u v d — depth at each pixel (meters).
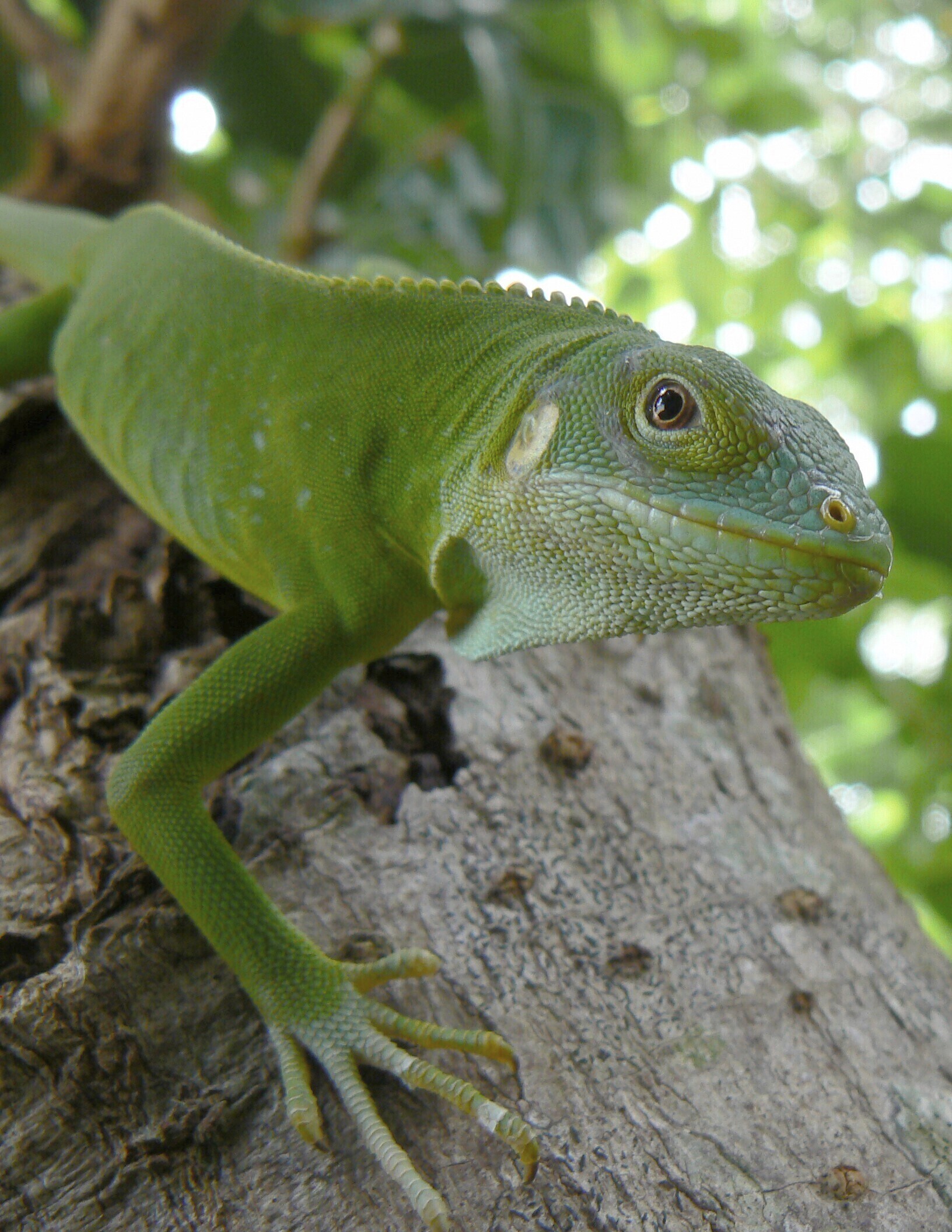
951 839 0.49
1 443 0.31
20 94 0.54
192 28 0.41
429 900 0.26
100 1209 0.23
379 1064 0.24
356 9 0.45
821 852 0.28
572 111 0.51
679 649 0.30
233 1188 0.24
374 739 0.27
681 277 0.66
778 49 0.65
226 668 0.26
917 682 0.51
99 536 0.30
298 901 0.26
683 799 0.28
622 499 0.24
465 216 0.53
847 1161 0.24
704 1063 0.25
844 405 0.71
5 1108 0.24
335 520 0.26
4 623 0.28
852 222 0.62
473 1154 0.24
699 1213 0.24
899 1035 0.26
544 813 0.27
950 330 0.78
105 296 0.30
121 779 0.25
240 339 0.27
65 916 0.25
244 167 0.63
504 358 0.26
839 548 0.24
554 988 0.25
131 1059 0.24
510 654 0.28
